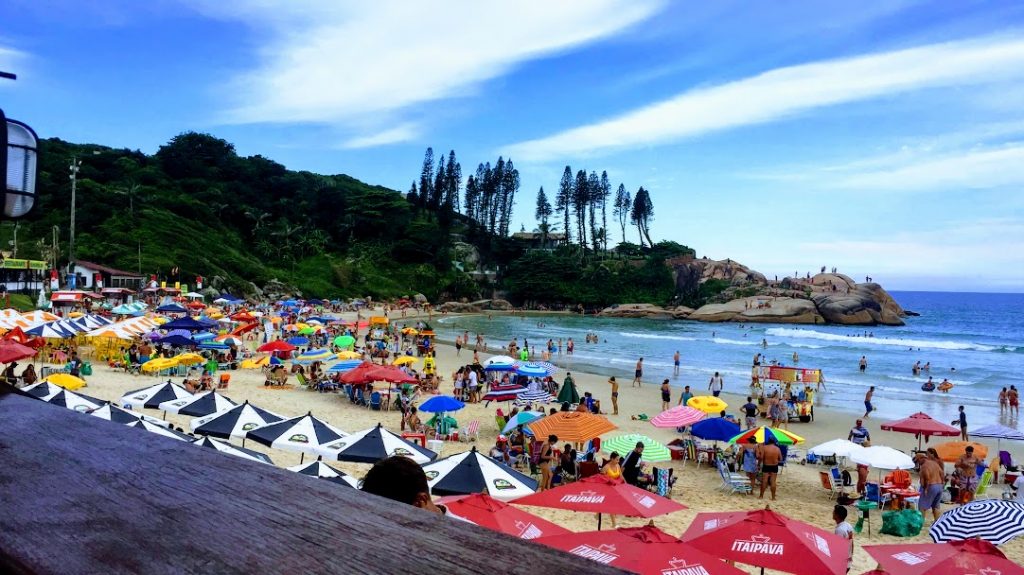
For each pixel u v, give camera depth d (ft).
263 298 343.26
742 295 435.53
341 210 479.41
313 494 4.69
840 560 28.53
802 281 435.94
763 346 226.38
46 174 337.52
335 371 104.53
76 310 190.90
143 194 371.35
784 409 100.42
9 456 5.49
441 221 516.73
